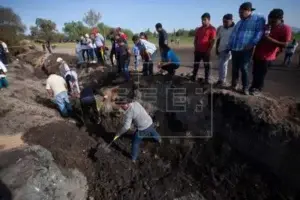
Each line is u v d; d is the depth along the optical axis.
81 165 4.92
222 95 5.54
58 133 5.35
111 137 6.15
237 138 5.17
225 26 5.91
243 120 5.03
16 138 4.99
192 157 5.50
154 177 4.99
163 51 7.03
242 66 5.25
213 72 10.33
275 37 4.79
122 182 4.77
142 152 5.69
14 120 5.62
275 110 4.80
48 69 14.22
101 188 4.62
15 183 3.69
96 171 4.94
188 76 7.28
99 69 10.86
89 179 4.78
